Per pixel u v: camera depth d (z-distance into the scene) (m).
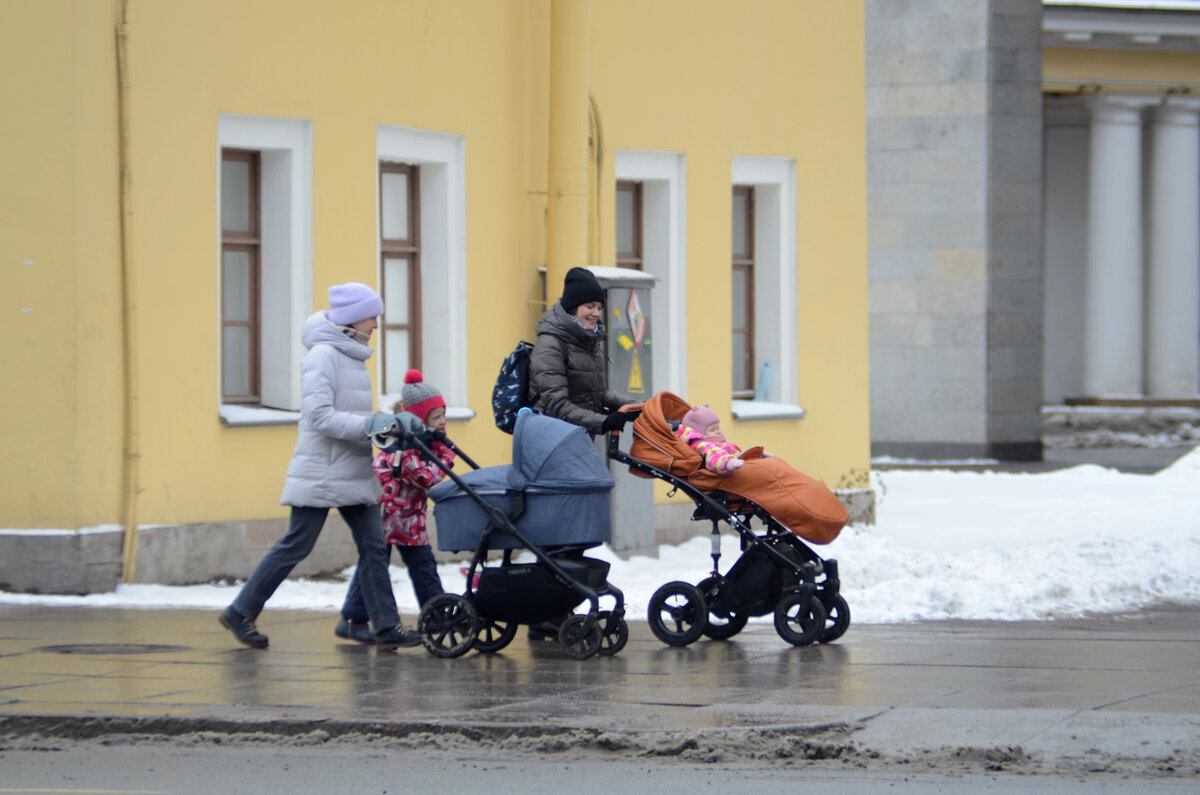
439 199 29.28
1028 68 58.84
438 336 29.34
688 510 32.62
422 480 20.23
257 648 19.41
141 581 24.12
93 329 23.50
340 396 19.30
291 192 26.67
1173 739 13.96
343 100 27.16
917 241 59.41
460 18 29.09
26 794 12.79
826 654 19.23
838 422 36.94
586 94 30.11
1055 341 79.94
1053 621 22.61
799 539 20.14
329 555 27.00
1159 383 76.62
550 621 19.70
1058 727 14.36
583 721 14.75
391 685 16.86
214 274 25.38
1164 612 23.62
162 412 24.61
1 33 23.28
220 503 25.48
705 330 33.53
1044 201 79.94
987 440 59.12
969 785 12.86
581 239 30.12
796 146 35.69
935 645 20.02
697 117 33.38
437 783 13.08
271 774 13.43
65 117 23.12
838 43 36.69
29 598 23.08
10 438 23.42
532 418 19.02
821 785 12.91
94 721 15.01
